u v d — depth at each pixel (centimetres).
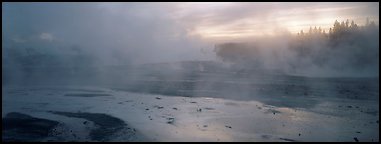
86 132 2378
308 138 2286
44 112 3069
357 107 3375
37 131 2366
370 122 2750
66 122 2652
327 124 2678
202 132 2397
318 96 4044
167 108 3284
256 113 3066
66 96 4100
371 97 3978
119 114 2972
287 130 2483
